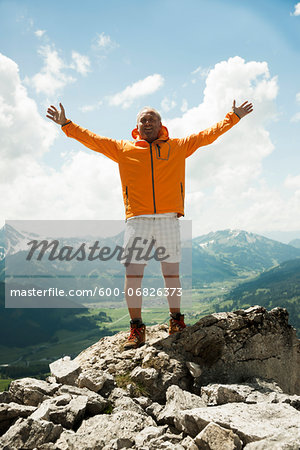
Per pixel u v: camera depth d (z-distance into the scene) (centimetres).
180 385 370
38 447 243
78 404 300
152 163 432
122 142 459
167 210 431
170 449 232
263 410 274
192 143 462
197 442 234
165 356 389
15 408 292
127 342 446
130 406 313
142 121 444
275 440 217
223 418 257
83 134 466
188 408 302
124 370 390
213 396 315
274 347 445
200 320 430
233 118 476
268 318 453
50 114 472
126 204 443
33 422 257
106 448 242
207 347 403
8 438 245
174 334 424
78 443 245
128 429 271
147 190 430
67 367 387
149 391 359
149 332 547
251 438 227
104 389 350
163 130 457
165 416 292
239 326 427
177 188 439
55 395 331
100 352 477
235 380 394
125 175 442
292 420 249
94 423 281
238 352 410
